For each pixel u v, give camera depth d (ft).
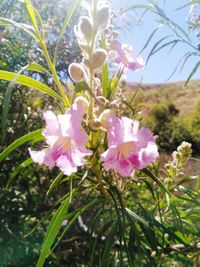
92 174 0.64
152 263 0.63
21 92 1.48
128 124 0.47
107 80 0.54
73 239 0.96
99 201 0.62
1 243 1.13
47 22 1.71
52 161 0.44
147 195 0.86
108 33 0.60
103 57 0.46
